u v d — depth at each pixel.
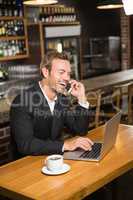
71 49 7.11
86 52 8.25
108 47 8.37
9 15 5.77
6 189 1.73
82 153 2.15
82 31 8.11
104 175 1.83
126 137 2.50
